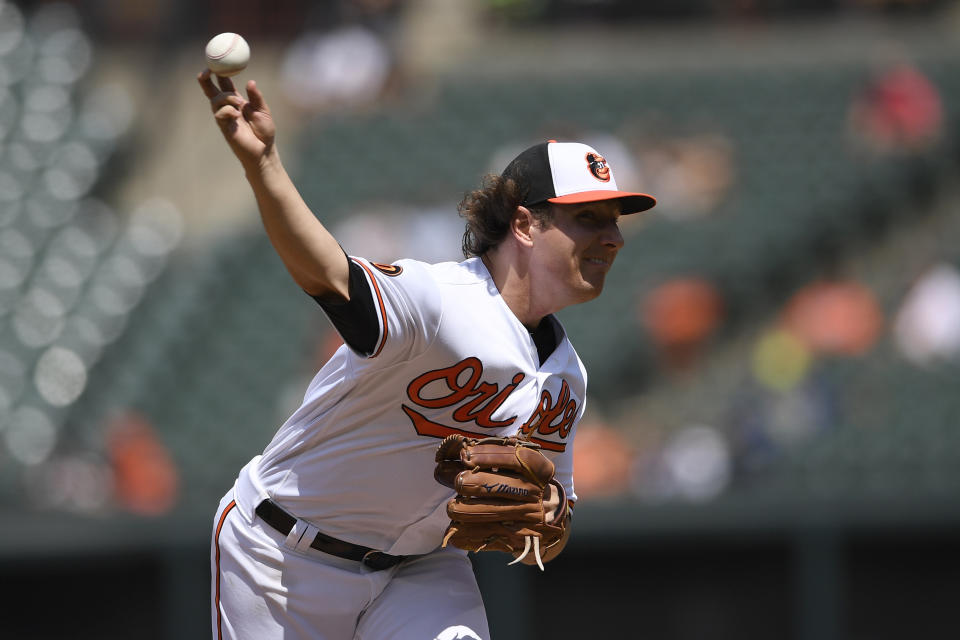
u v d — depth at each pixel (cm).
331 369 959
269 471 999
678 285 3488
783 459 2848
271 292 3575
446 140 4059
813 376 3064
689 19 4575
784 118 4091
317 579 993
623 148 3938
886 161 3900
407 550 1012
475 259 957
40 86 4216
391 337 865
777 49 4400
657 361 3347
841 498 2467
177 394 3272
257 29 4369
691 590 2488
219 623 1031
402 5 4575
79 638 2383
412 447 951
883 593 2491
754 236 3675
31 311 3512
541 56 4450
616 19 4588
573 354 1001
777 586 2475
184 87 4231
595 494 2730
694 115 4125
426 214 3538
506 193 930
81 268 3675
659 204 3803
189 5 4347
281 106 4216
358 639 1027
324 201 3869
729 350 3434
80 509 2683
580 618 2477
